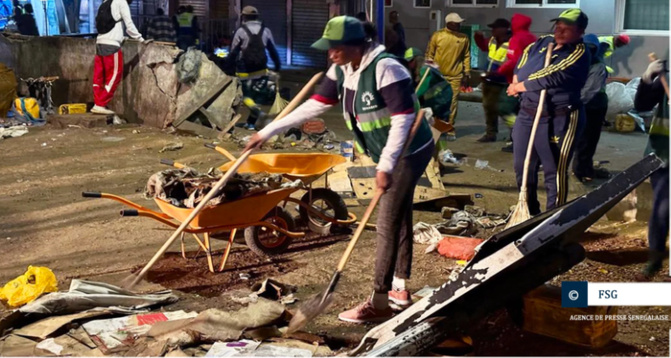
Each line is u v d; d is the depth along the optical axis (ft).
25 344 15.14
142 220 24.17
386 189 14.76
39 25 59.57
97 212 25.14
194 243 21.93
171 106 38.19
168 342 14.78
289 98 43.27
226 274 19.52
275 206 20.45
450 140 38.45
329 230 22.50
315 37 67.67
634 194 22.82
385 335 14.57
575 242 15.62
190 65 37.35
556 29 21.31
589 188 29.76
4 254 21.25
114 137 37.19
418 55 25.71
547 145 21.56
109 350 14.71
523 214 21.20
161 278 19.22
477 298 14.69
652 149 18.92
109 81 39.83
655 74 18.31
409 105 14.84
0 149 34.60
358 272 19.69
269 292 17.83
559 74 20.85
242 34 39.11
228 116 37.24
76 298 16.55
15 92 40.45
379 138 15.57
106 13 39.29
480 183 29.84
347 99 15.57
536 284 15.02
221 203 18.56
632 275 19.04
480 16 57.26
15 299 17.61
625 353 15.02
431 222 24.26
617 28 51.19
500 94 36.63
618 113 41.73
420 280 19.07
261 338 15.35
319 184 26.58
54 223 24.00
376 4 27.55
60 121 39.40
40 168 31.40
